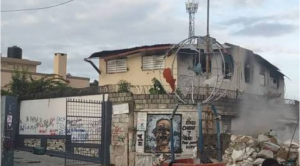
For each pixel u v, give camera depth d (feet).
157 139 51.49
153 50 67.92
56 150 64.39
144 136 52.03
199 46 40.42
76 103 57.88
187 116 50.75
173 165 25.73
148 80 70.13
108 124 54.70
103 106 55.21
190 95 42.14
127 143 52.80
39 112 69.72
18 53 124.98
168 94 51.67
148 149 51.72
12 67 116.57
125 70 73.82
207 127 50.39
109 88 59.36
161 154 50.90
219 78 41.29
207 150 46.14
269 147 46.14
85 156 55.83
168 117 51.31
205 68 44.11
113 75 75.66
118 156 53.36
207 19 59.26
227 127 54.24
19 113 73.51
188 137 50.39
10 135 44.16
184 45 40.34
